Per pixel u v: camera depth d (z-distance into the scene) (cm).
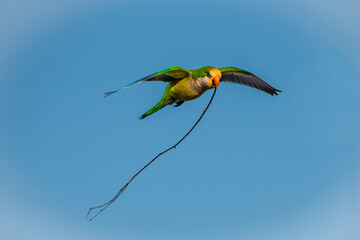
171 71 823
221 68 941
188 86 843
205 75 812
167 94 884
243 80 970
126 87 731
